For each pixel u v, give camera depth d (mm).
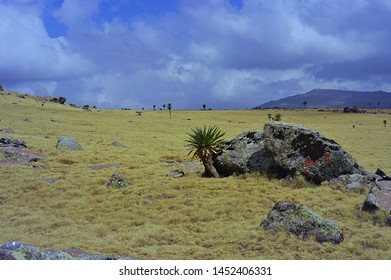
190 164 30453
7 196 20750
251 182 22250
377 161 35219
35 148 33625
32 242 14195
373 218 15672
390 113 175125
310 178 21562
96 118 86750
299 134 22156
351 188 19953
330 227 13758
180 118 113000
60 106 113000
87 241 14547
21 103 100812
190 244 14156
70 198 20953
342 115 153000
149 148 41250
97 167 28359
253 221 16188
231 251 13148
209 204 18828
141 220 17188
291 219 14484
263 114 159250
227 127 86062
